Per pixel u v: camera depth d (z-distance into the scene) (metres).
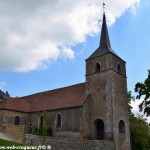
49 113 31.45
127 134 28.62
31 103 37.84
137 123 35.66
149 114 26.38
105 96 28.06
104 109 27.56
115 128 26.38
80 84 33.84
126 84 31.38
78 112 27.73
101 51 31.39
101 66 30.00
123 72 31.50
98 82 29.50
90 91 29.95
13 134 24.34
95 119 28.00
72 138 24.75
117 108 27.70
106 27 34.28
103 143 24.11
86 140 23.20
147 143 34.31
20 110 33.97
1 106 33.47
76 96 30.77
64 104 30.27
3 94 45.12
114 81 28.59
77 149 22.53
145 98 26.81
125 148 27.41
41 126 31.91
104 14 35.38
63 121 28.98
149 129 36.66
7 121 32.09
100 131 28.53
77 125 27.11
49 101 34.31
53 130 29.70
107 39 32.94
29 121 34.41
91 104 29.16
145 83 27.12
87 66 31.77
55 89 37.81
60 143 22.27
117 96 28.38
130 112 37.22
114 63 29.78
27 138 23.33
